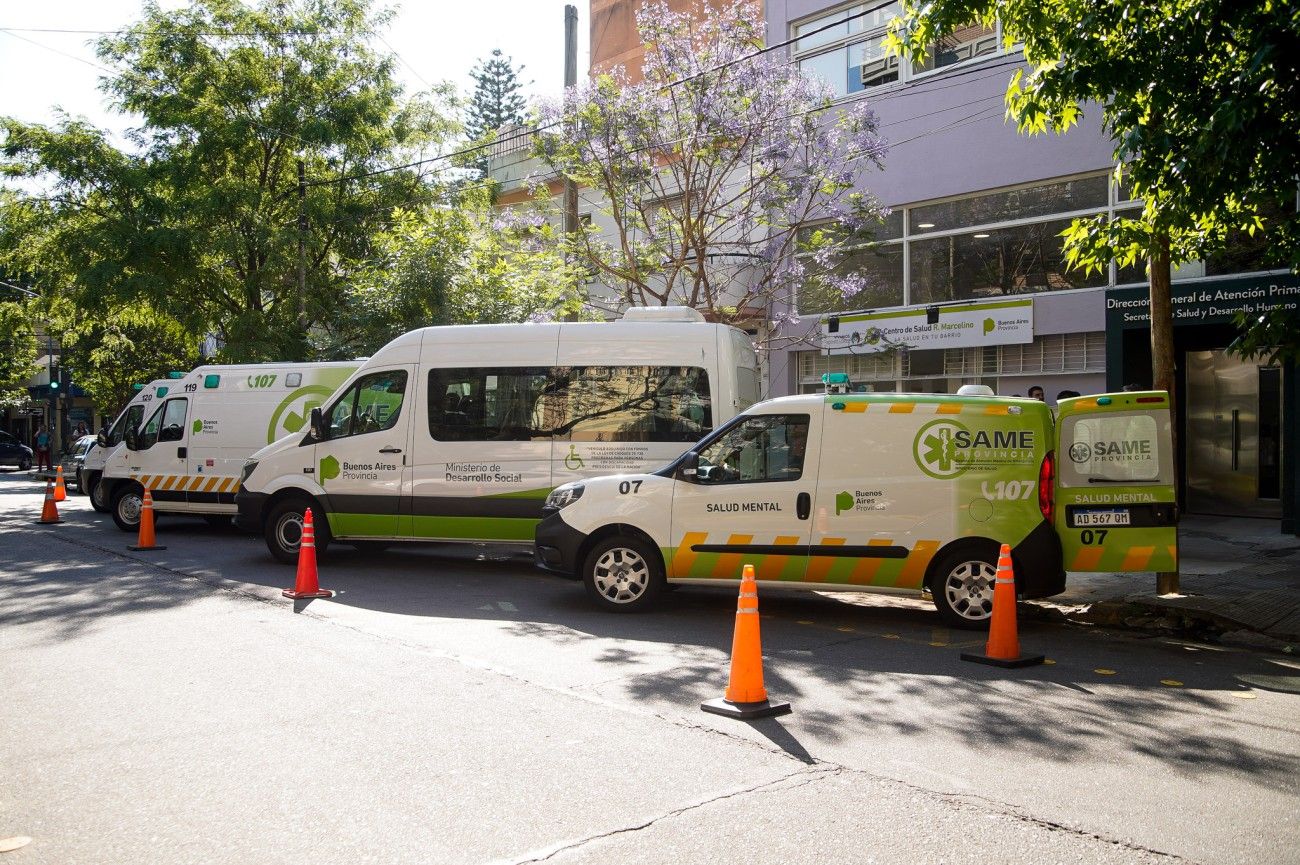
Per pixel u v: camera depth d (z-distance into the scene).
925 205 18.20
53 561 13.13
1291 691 7.02
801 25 19.97
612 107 16.47
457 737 5.71
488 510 12.08
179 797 4.80
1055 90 8.93
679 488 9.55
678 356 11.92
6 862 4.09
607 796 4.82
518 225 19.33
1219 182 8.09
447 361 12.32
